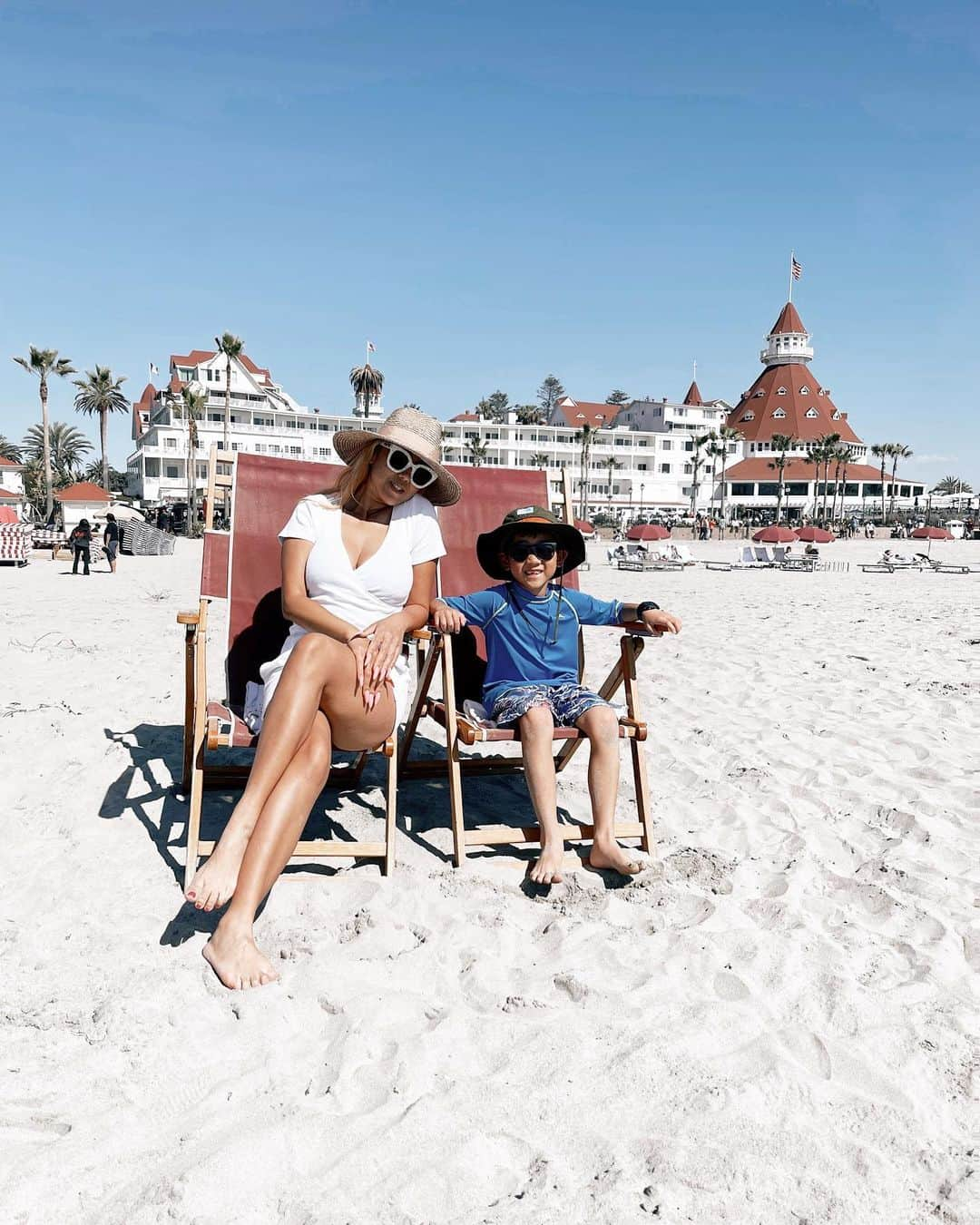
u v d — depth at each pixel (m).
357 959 2.57
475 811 3.87
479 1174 1.76
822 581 22.05
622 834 3.39
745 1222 1.65
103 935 2.69
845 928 2.82
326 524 3.10
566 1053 2.14
